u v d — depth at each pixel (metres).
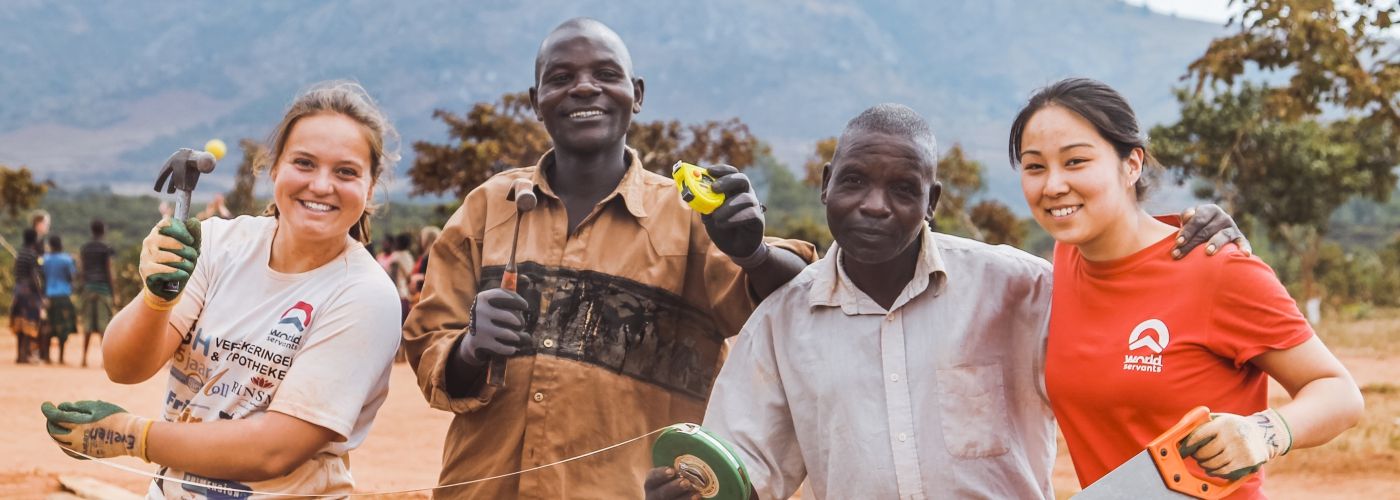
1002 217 36.22
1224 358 2.88
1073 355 3.04
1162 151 28.69
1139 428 2.95
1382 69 10.99
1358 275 39.53
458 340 3.58
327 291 3.24
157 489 3.29
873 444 3.12
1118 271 3.00
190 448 3.07
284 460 3.12
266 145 3.34
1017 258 3.27
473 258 3.83
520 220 3.78
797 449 3.31
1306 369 2.80
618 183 3.81
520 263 3.74
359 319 3.22
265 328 3.21
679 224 3.76
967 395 3.14
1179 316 2.90
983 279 3.22
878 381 3.15
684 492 2.95
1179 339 2.88
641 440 3.70
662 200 3.79
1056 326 3.11
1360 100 10.88
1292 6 10.66
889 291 3.20
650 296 3.70
